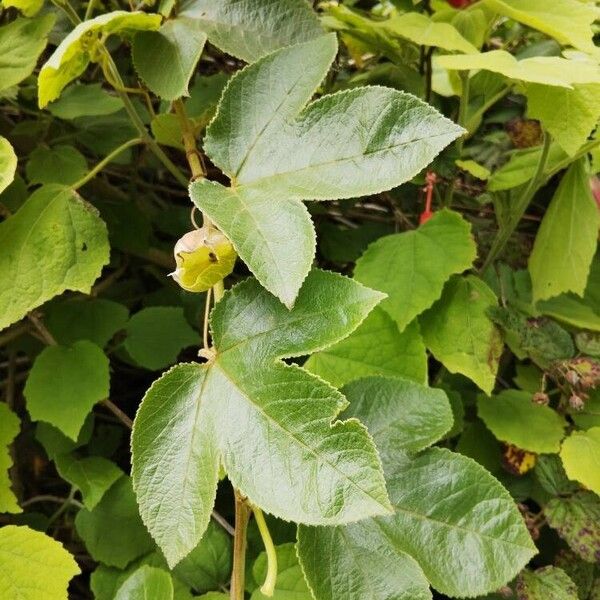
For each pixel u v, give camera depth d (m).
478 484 0.27
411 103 0.22
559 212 0.39
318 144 0.23
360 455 0.20
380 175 0.22
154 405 0.23
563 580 0.34
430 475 0.27
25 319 0.41
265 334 0.23
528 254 0.46
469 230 0.35
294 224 0.21
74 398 0.35
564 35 0.33
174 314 0.41
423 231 0.36
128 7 0.42
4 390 0.46
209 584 0.34
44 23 0.33
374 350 0.34
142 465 0.23
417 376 0.34
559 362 0.37
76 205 0.33
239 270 0.48
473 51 0.33
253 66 0.25
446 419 0.28
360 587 0.25
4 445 0.34
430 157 0.21
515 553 0.26
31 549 0.30
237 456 0.22
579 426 0.37
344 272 0.50
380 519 0.27
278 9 0.30
